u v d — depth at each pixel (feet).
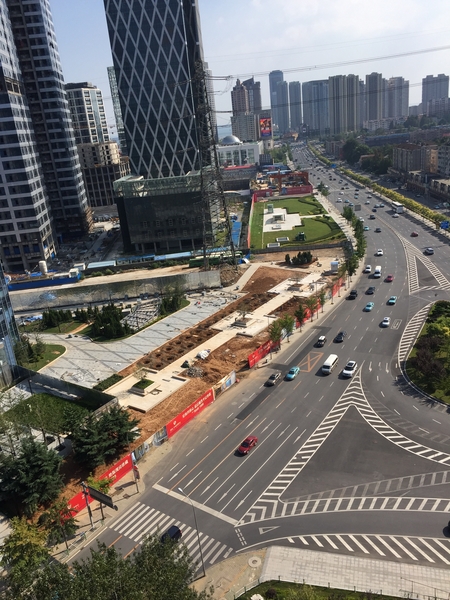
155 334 390.63
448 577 156.56
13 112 568.41
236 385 295.28
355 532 177.58
